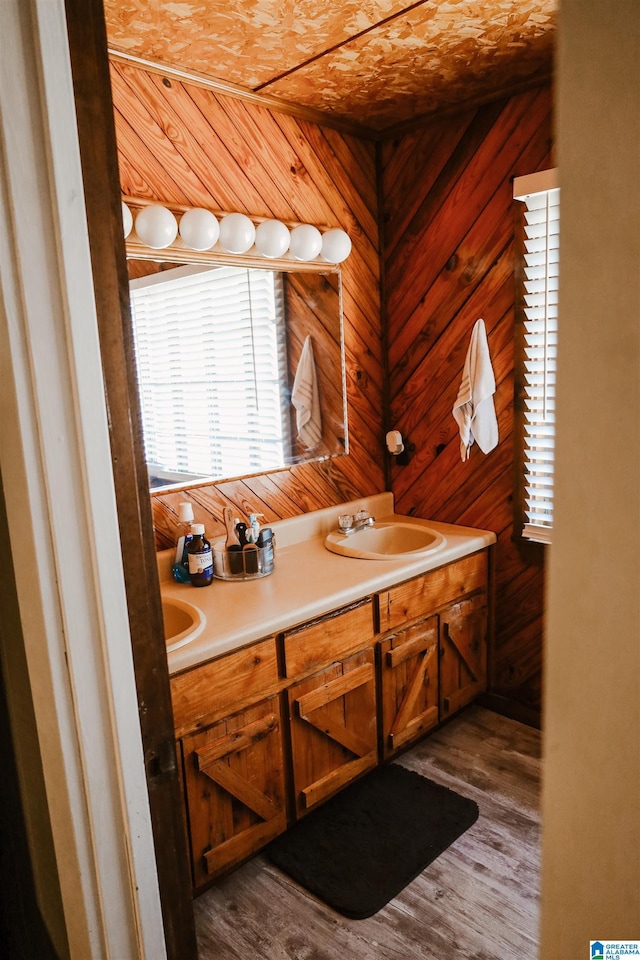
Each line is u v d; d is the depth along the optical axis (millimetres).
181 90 2193
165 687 1051
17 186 818
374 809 2250
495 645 2855
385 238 2945
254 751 1931
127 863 1026
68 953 1115
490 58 2150
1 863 1241
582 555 415
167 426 2293
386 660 2340
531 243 2443
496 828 2154
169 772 1072
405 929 1782
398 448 2975
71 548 917
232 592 2160
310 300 2674
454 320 2746
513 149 2447
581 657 426
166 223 2072
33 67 810
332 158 2699
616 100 358
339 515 2859
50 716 963
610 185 366
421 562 2400
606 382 385
